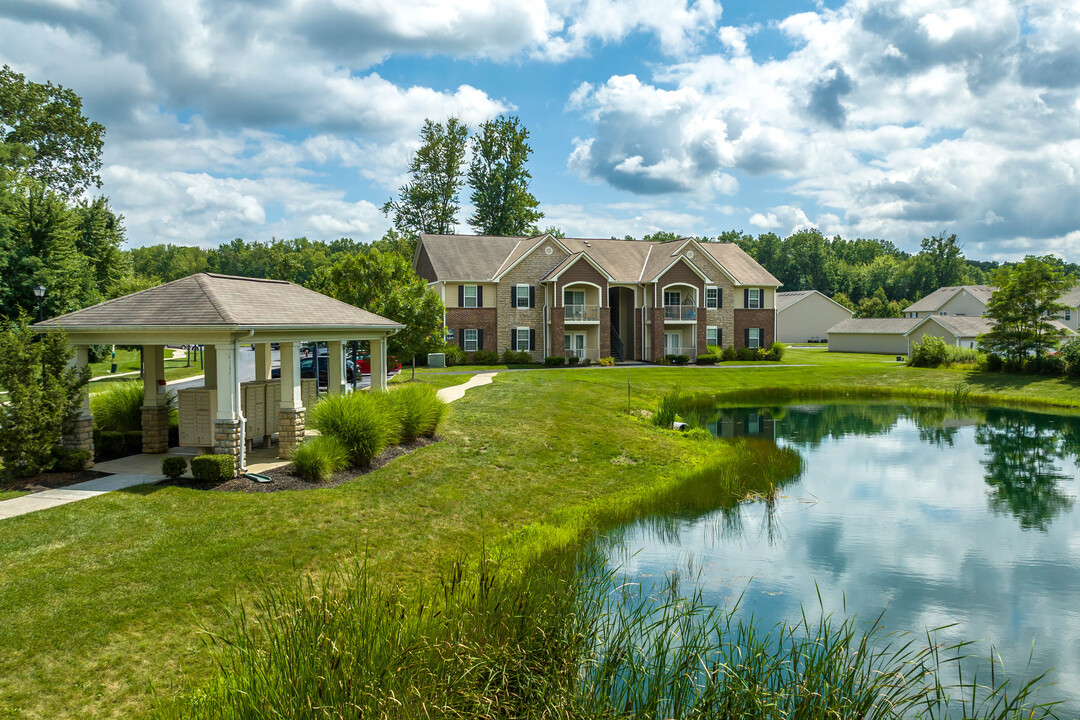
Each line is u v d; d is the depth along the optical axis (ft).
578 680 21.02
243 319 45.01
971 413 109.60
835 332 235.20
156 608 28.22
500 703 18.72
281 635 20.99
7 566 30.58
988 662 29.68
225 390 44.86
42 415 43.93
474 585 27.30
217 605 28.96
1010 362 146.41
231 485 43.29
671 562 40.11
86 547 33.04
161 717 20.57
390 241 214.90
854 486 61.93
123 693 22.97
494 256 160.86
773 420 100.53
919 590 37.60
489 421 71.87
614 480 57.52
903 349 210.79
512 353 153.89
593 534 43.96
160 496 40.55
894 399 124.77
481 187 209.36
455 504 46.34
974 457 75.87
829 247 444.14
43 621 26.48
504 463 57.47
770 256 426.51
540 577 29.12
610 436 70.90
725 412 108.27
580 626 23.34
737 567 39.75
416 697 17.67
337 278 105.09
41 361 45.19
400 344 105.60
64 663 24.22
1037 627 33.30
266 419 55.36
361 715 16.39
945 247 401.29
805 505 54.75
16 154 132.67
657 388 118.93
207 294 47.34
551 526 44.19
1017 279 145.79
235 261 490.90
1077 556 43.52
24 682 23.03
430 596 25.58
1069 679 28.27
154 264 496.64
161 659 24.95
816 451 78.59
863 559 42.19
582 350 162.71
